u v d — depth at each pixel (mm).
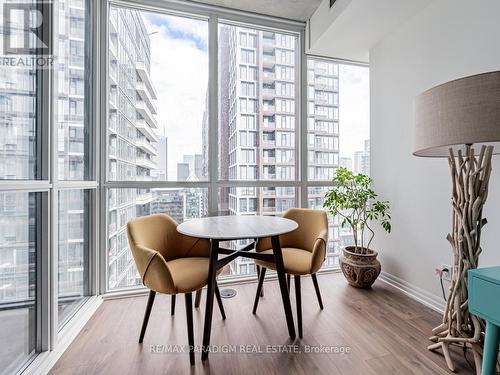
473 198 1334
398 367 1395
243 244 2662
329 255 2977
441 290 1980
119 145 2338
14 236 1261
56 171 1488
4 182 1096
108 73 2297
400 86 2336
